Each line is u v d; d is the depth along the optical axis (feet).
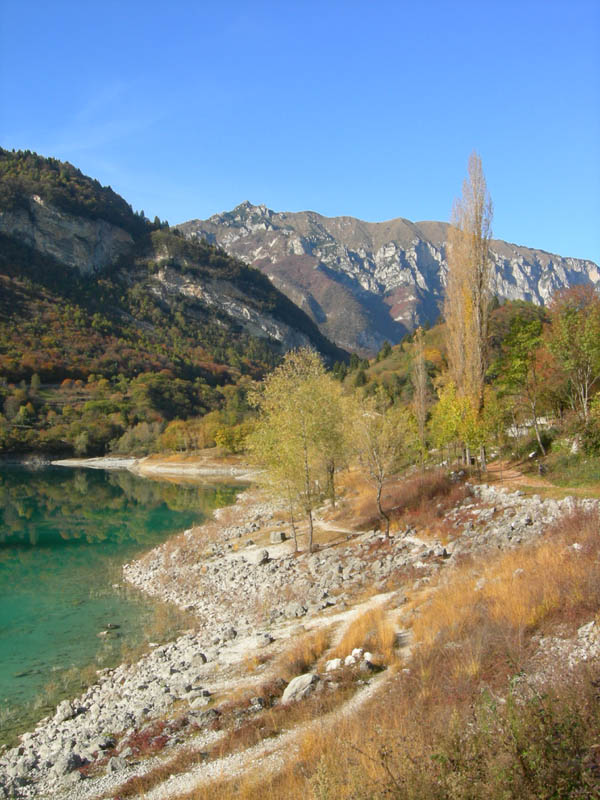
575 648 34.42
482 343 127.13
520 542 73.61
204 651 66.39
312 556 101.19
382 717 33.55
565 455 108.37
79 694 59.52
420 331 178.19
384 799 21.77
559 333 118.32
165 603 92.68
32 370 568.00
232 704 46.11
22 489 275.18
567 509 77.56
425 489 118.42
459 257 132.87
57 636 77.66
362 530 113.39
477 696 30.89
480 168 129.18
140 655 69.26
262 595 86.43
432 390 196.13
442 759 22.00
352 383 348.38
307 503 108.37
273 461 113.19
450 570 70.85
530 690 28.22
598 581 42.27
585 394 116.57
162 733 43.96
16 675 64.90
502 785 19.83
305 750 32.89
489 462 132.77
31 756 45.62
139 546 138.82
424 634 48.49
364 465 152.46
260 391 126.31
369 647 50.31
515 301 297.74
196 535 138.41
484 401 124.47
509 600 45.39
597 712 23.21
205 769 35.73
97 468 412.98
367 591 74.64
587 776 19.34
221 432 390.01
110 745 44.60
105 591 100.27
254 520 149.48
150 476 352.08
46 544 141.38
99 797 35.65
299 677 45.68
